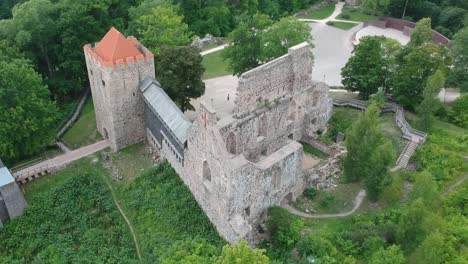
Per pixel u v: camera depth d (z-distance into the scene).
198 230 53.59
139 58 61.97
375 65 75.31
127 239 54.44
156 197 58.19
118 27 96.38
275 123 63.81
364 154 56.47
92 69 64.12
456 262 48.59
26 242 55.44
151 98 61.94
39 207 58.62
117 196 60.16
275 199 54.97
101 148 67.56
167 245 52.03
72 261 53.00
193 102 81.19
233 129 57.12
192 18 110.25
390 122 71.88
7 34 80.75
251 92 58.25
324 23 120.44
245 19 104.50
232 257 39.25
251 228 50.09
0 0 113.06
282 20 77.19
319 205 57.75
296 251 50.38
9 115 60.66
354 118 73.88
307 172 60.31
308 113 68.81
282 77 61.88
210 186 51.84
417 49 71.06
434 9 117.62
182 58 68.44
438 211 53.88
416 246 48.12
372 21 117.19
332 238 51.50
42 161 65.12
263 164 51.84
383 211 56.31
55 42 85.81
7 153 62.53
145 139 68.56
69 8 85.94
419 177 50.38
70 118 77.56
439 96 83.44
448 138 67.19
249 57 80.38
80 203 59.28
